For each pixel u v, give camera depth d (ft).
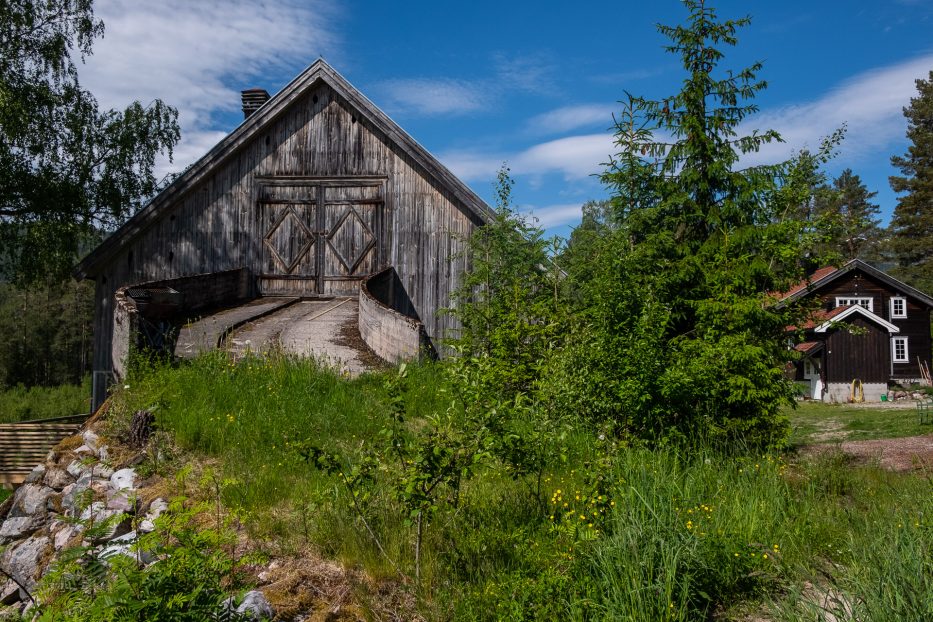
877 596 14.15
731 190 37.50
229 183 59.57
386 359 40.57
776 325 33.50
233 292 57.67
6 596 21.21
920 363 116.88
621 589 14.62
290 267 58.70
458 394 18.37
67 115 84.43
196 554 12.85
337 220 58.23
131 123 89.61
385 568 16.29
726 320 32.58
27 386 212.84
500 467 20.86
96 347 58.49
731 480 22.93
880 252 235.61
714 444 28.35
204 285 53.31
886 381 105.70
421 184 57.00
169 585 12.23
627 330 27.96
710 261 35.24
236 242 59.31
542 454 19.72
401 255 57.00
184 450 24.67
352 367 38.60
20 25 81.46
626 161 38.75
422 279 56.54
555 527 16.74
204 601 12.32
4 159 79.56
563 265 44.29
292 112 59.36
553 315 37.22
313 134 58.95
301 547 17.51
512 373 31.99
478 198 54.03
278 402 28.86
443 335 55.77
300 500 19.90
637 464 21.74
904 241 192.65
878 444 39.14
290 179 58.95
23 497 25.40
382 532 17.92
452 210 56.34
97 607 11.75
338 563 16.81
